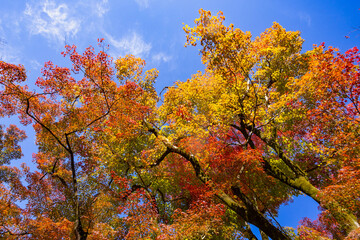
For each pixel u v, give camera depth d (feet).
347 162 33.73
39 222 34.06
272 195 54.13
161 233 29.58
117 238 33.60
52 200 45.93
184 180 52.03
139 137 50.72
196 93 51.31
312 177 51.98
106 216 38.42
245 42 38.17
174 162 53.06
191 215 31.89
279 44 59.41
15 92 33.96
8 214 34.88
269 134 47.80
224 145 45.09
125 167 49.11
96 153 46.52
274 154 52.70
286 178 41.78
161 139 46.16
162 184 51.47
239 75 48.26
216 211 32.68
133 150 50.26
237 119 50.39
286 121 48.57
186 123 46.88
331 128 35.45
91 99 40.32
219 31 36.06
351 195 28.86
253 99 47.42
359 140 32.22
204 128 46.80
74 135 42.34
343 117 34.32
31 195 43.50
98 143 46.42
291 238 32.94
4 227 32.83
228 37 35.76
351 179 29.60
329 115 35.06
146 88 52.75
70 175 51.01
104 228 34.45
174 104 51.78
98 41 35.63
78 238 28.50
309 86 37.99
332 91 34.47
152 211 32.89
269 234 32.71
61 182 51.29
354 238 25.48
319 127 37.04
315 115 36.78
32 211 40.93
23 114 40.04
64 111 40.57
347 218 29.35
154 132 50.26
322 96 36.04
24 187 43.29
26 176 47.29
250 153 39.22
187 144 45.73
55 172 51.70
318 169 49.83
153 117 51.90
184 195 53.47
